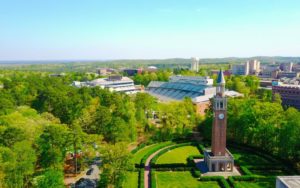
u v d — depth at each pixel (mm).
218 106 105188
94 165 111312
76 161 103750
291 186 69000
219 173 103875
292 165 108875
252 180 97938
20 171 81125
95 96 194000
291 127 111500
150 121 164125
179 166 108750
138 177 100625
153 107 173375
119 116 136375
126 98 183875
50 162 92375
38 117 132875
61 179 83812
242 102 142750
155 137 140750
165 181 97750
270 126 121875
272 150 123250
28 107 160125
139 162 112375
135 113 149625
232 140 140375
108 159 89250
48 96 175375
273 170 106500
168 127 141375
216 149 106500
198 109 198750
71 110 150375
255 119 128000
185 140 143000
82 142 105750
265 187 92938
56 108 156125
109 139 127500
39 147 95000
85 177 100812
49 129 97188
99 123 130625
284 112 134500
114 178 88812
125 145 94188
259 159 117750
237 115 137500
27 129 106250
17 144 88312
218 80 105875
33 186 85312
